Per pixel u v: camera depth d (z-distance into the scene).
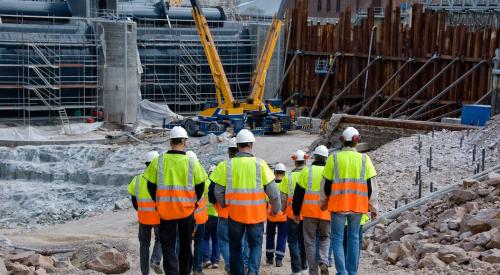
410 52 61.19
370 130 42.44
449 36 58.75
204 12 74.00
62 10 65.62
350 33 65.88
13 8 63.78
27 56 60.06
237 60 71.81
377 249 19.84
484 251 16.61
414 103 60.91
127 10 69.44
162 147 51.28
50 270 17.00
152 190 13.45
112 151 50.25
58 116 62.47
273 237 18.78
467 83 57.41
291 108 66.06
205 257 18.44
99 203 40.72
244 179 13.72
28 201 41.25
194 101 68.75
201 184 13.44
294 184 16.33
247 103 57.47
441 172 29.28
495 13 63.22
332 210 13.98
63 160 49.75
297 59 69.56
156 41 67.69
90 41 62.50
